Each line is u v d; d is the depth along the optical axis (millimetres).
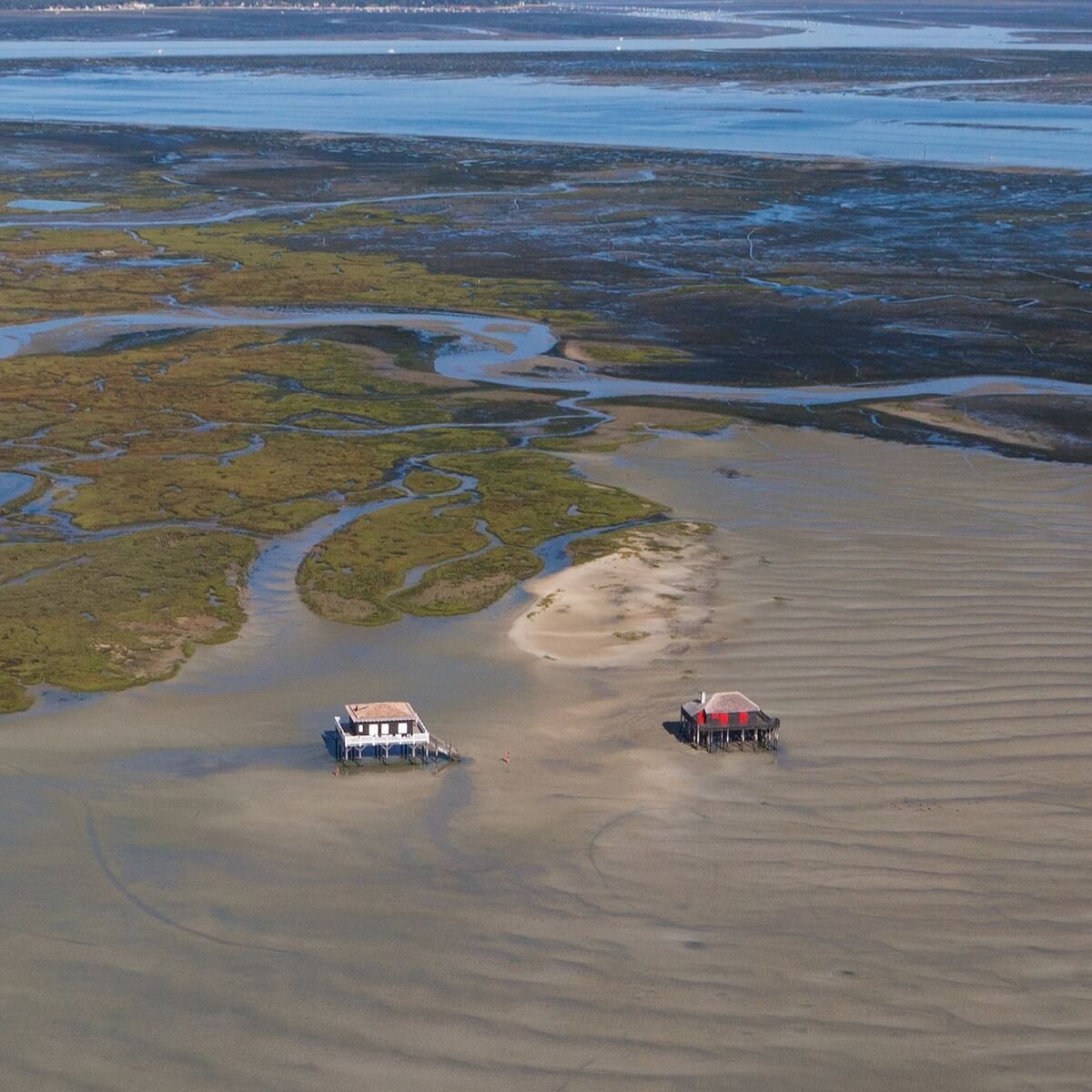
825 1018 24844
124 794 33219
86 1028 24547
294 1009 25047
